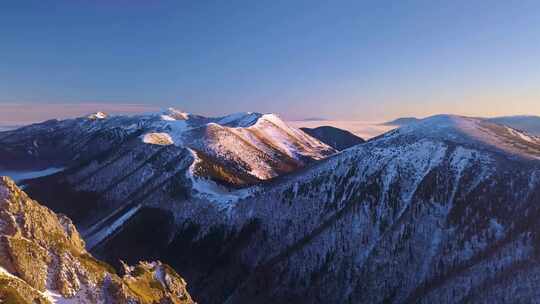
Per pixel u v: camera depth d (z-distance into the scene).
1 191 45.34
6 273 37.19
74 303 40.97
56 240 46.56
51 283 41.12
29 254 40.72
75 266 44.75
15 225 42.91
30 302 35.19
